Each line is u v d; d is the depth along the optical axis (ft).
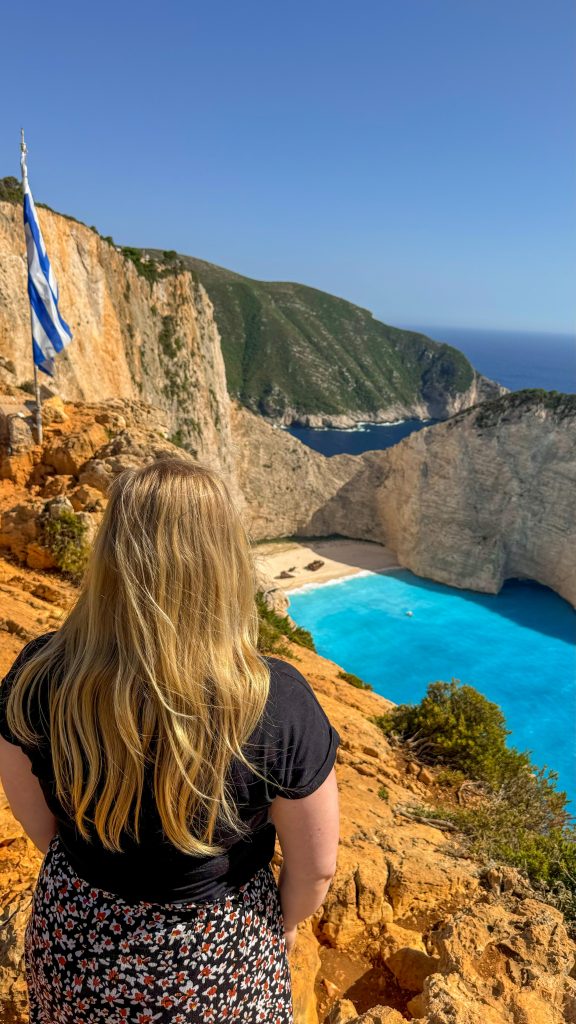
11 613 35.86
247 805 5.46
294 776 5.49
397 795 35.99
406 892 22.33
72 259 147.02
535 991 14.78
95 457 58.90
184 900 5.48
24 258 116.98
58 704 5.36
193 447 206.59
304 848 5.87
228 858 5.67
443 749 48.42
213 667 5.18
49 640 6.16
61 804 5.62
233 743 5.14
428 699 55.36
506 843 30.14
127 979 5.45
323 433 621.72
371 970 18.71
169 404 196.95
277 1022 6.28
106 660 5.32
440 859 25.46
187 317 212.02
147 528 5.39
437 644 188.65
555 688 168.25
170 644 5.08
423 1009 14.40
